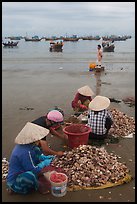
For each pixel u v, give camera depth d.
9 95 13.70
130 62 30.14
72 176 5.71
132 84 16.55
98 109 7.44
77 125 7.40
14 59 33.03
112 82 17.28
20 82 17.52
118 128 8.35
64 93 13.95
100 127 7.46
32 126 5.42
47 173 5.59
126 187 5.55
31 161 5.29
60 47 49.47
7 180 5.35
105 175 5.75
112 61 31.03
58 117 6.62
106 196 5.27
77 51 49.25
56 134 6.94
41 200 5.18
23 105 11.66
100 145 7.46
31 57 35.88
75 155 6.15
